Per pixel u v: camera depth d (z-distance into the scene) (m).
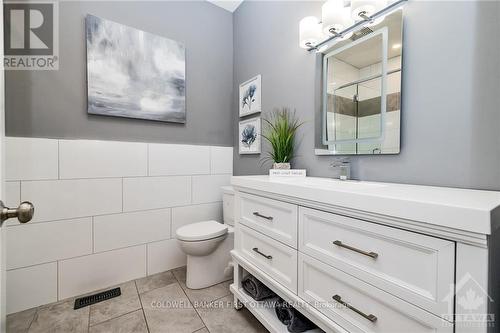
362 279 0.74
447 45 0.92
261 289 1.31
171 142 2.02
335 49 1.34
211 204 2.23
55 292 1.56
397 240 0.65
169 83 1.97
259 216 1.19
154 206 1.94
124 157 1.81
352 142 1.26
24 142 1.48
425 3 0.98
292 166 1.65
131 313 1.45
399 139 1.06
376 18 1.13
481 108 0.84
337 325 0.82
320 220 0.87
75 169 1.63
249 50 2.09
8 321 1.37
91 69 1.66
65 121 1.60
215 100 2.26
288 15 1.67
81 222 1.65
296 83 1.61
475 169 0.85
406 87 1.04
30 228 1.49
